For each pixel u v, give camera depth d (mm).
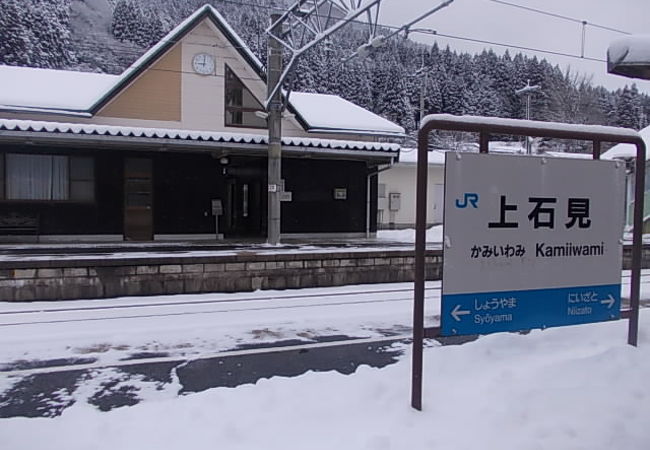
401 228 24391
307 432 3096
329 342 5988
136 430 3188
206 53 16469
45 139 13500
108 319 6898
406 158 24672
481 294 3682
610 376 3814
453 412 3301
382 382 3762
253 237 17484
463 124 3506
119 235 15750
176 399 3822
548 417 3205
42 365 5102
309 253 9570
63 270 7988
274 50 13930
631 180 20484
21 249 12555
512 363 4262
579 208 4035
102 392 4395
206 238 16703
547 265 3926
